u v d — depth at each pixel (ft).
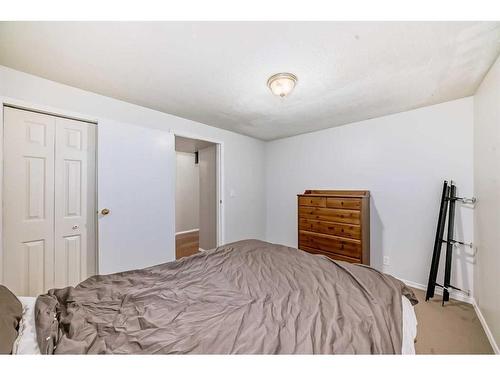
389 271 8.41
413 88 6.21
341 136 9.88
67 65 5.16
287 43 4.33
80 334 2.70
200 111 8.21
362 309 3.15
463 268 6.78
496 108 4.79
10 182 5.35
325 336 2.63
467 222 6.71
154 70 5.38
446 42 4.23
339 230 8.36
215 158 11.16
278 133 11.34
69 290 3.78
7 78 5.24
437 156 7.32
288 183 12.07
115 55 4.77
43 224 5.86
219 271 4.63
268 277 4.28
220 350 2.44
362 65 5.07
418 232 7.74
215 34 4.09
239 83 6.02
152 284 4.12
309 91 6.43
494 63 4.86
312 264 4.84
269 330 2.76
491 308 5.07
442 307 6.47
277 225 12.59
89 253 6.70
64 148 6.23
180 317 3.09
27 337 2.57
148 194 7.75
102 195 6.65
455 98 6.86
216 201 10.98
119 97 6.98
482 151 5.77
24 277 5.55
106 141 6.75
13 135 5.41
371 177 8.92
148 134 7.77
